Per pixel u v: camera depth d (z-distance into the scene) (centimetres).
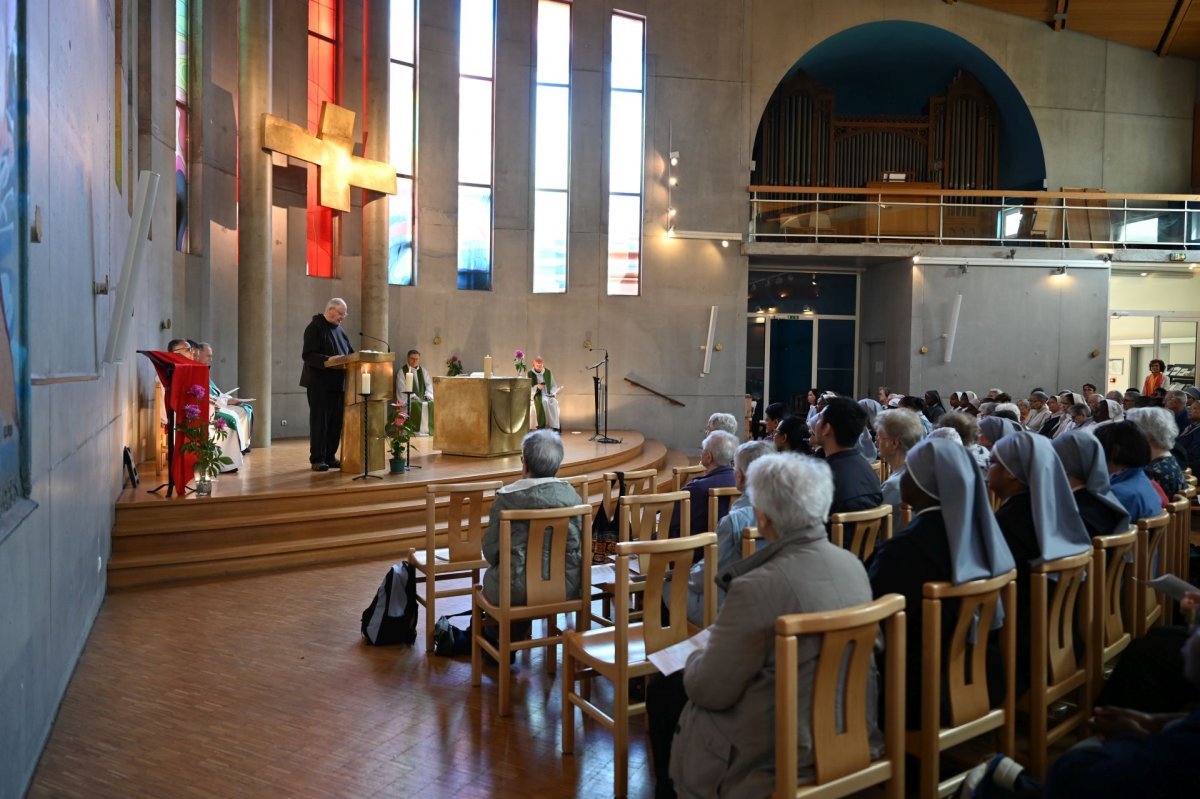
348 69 1315
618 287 1562
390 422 857
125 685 425
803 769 224
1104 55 1653
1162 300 1630
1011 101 1697
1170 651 310
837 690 235
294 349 1262
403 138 1377
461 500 487
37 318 337
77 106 454
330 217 1327
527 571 397
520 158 1492
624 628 312
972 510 269
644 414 1564
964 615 261
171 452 695
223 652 477
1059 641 311
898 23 1623
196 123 1066
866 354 1734
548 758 348
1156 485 443
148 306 858
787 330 1739
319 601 582
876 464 705
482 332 1466
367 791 319
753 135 1590
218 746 357
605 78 1536
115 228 656
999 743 286
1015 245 1530
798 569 232
